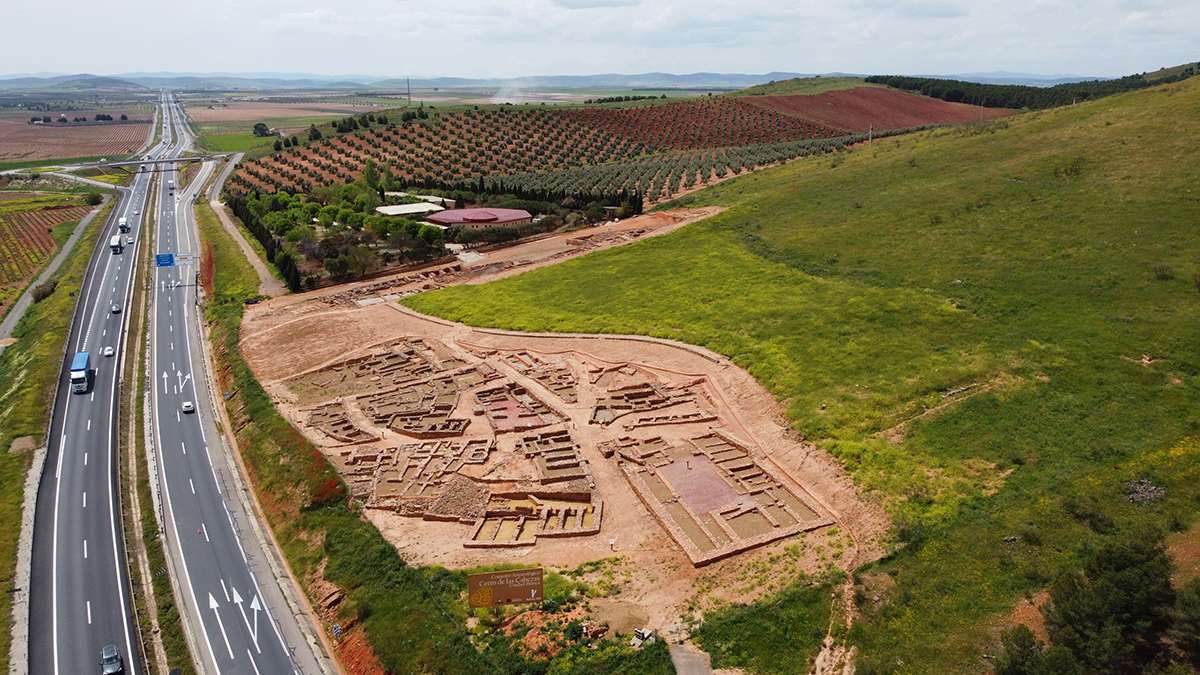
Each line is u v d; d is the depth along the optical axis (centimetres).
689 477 4981
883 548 3997
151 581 4678
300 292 9806
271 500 5400
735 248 8875
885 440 4803
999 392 4922
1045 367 5044
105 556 4944
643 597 3938
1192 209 6600
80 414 7050
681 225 10150
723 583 3981
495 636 3759
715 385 6094
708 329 6931
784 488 4769
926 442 4681
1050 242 6806
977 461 4419
